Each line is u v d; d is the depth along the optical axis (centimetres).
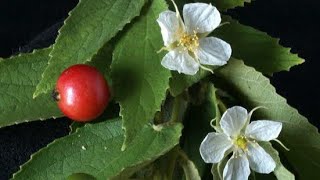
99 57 11
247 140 10
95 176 10
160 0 11
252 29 11
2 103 11
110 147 10
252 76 11
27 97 11
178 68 10
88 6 10
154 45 10
